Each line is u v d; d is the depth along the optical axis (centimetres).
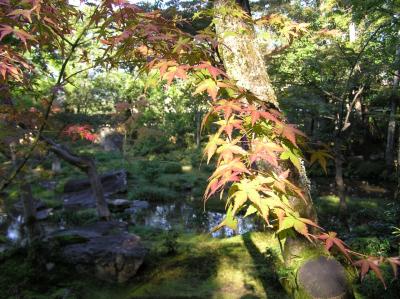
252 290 512
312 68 943
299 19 887
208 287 535
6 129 288
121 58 189
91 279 577
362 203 1075
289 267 183
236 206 99
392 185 1387
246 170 103
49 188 1382
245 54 173
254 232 755
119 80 1427
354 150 1736
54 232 721
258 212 108
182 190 1408
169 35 143
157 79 134
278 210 106
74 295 517
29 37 137
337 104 1123
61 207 1184
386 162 1541
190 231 881
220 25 174
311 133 1241
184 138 2092
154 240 771
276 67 952
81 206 1195
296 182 177
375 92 1217
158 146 1956
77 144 2097
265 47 683
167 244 697
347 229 789
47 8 172
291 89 1005
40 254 605
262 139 118
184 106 1822
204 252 681
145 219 1034
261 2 969
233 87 118
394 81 1127
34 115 302
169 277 580
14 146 320
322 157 137
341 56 915
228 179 102
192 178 1510
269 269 566
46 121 293
